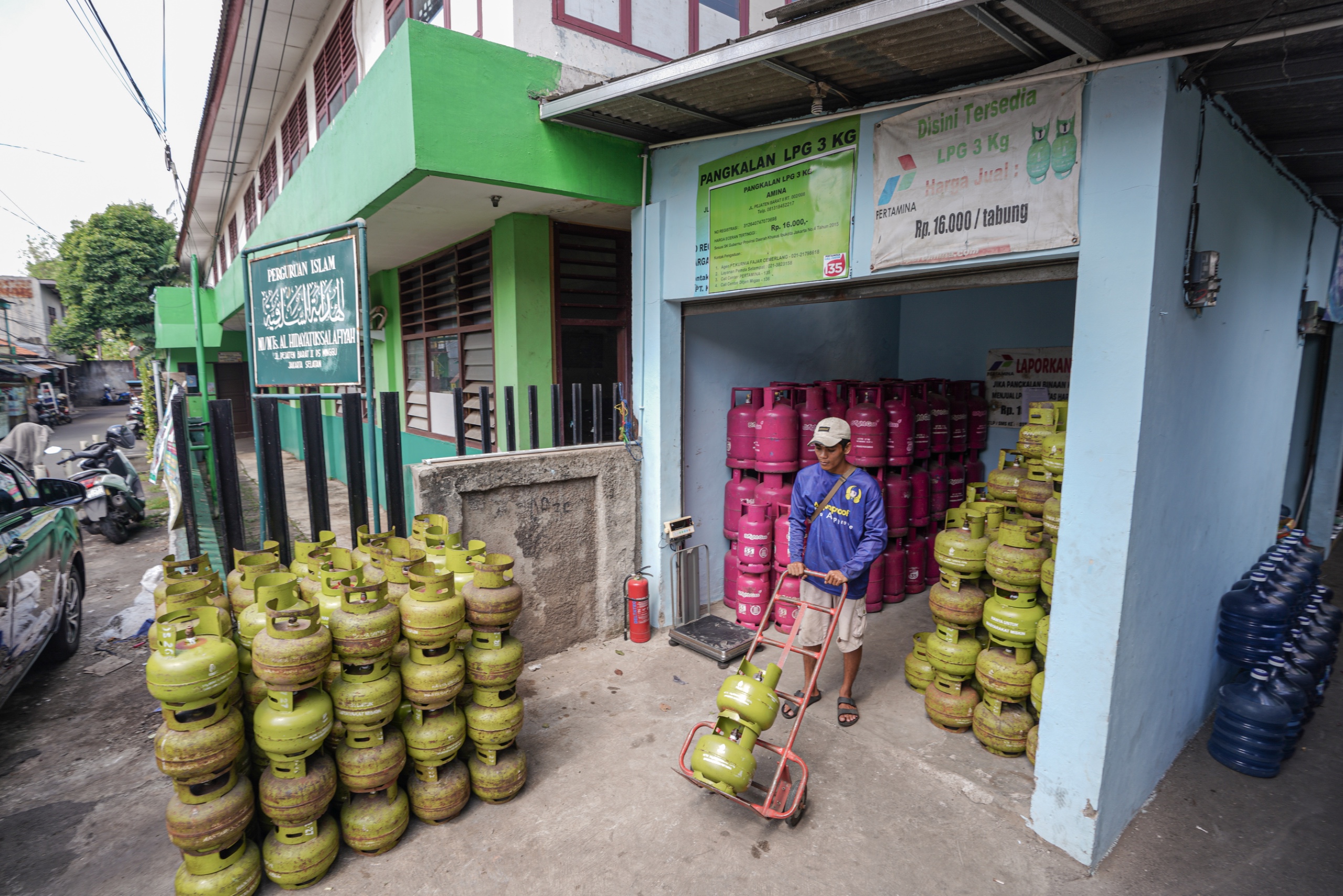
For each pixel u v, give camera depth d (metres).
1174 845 2.97
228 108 10.92
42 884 2.75
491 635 3.08
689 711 4.01
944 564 3.76
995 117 2.95
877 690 4.27
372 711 2.74
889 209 3.41
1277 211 4.04
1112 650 2.69
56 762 3.66
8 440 10.25
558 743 3.69
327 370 3.85
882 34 2.74
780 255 4.03
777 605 5.13
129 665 4.87
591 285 6.12
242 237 15.11
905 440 5.36
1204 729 3.99
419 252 7.43
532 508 4.52
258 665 2.49
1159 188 2.48
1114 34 2.52
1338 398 7.42
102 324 31.19
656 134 4.67
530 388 4.68
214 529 6.95
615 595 5.01
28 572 4.25
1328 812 3.21
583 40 4.91
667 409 5.03
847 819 3.09
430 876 2.76
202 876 2.53
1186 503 3.20
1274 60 2.55
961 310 6.65
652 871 2.79
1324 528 7.58
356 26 7.32
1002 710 3.55
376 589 2.78
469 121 4.06
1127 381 2.59
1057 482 3.44
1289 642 3.97
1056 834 2.91
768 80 3.50
